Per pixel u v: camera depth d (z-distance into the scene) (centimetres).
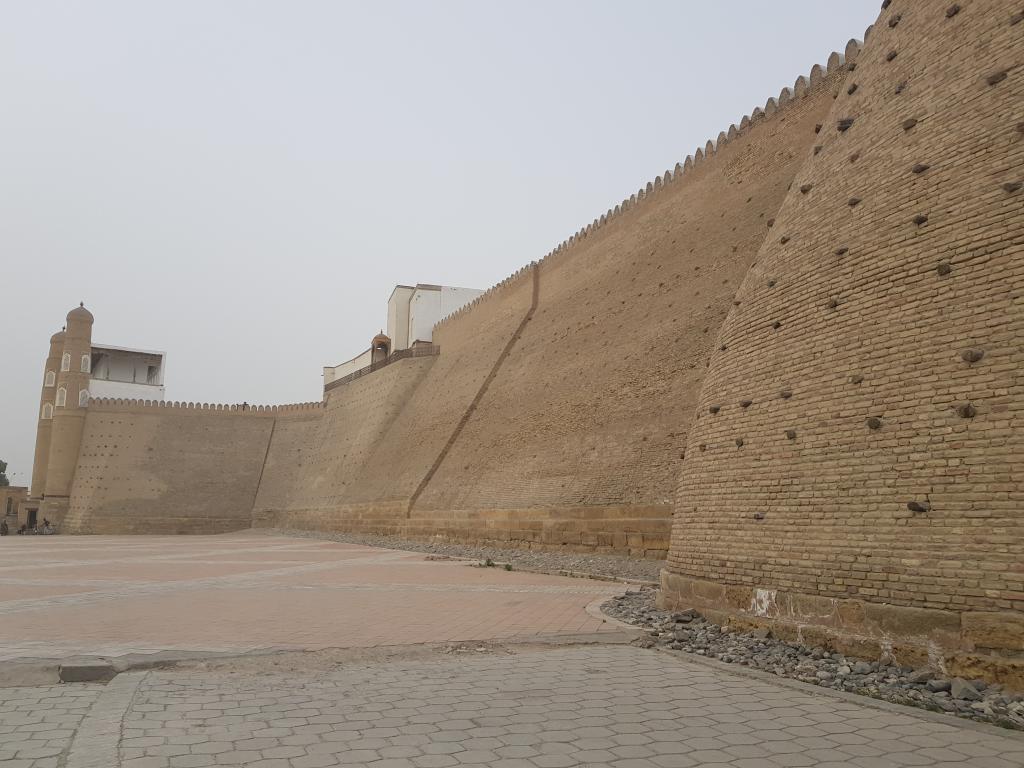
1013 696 502
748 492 801
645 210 2481
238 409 4891
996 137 658
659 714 482
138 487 4516
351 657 671
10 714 479
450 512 2578
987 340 602
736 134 2116
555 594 1154
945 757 395
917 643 579
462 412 3058
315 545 2841
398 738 427
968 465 580
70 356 4691
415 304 4503
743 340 911
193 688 553
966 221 655
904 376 661
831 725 457
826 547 679
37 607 981
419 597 1111
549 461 2202
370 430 3931
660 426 1809
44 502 4528
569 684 570
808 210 881
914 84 787
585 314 2564
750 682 577
